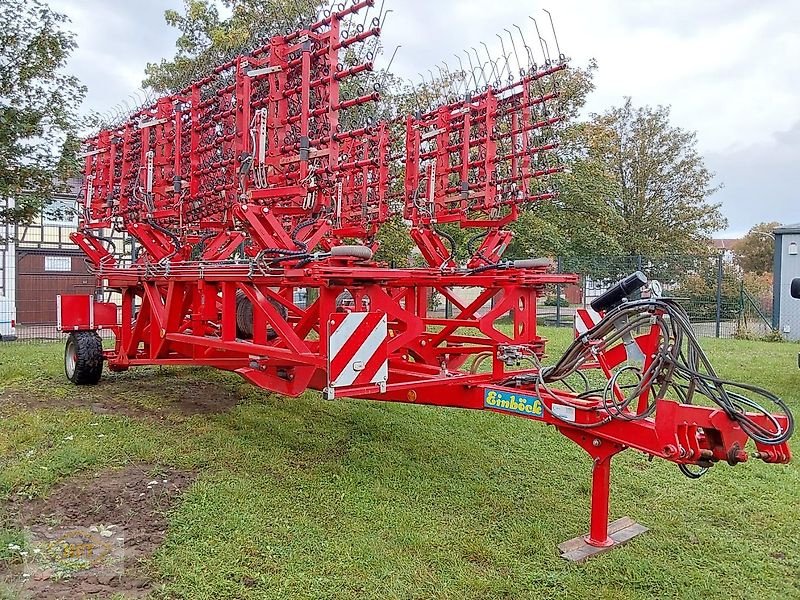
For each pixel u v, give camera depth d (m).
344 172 6.32
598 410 3.46
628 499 4.32
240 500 4.08
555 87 7.40
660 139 29.75
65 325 7.10
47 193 13.84
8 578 3.11
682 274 22.47
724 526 3.95
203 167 6.11
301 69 4.96
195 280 5.58
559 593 3.11
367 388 3.79
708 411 3.06
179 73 15.94
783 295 18.03
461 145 7.69
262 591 3.05
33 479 4.30
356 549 3.48
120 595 2.98
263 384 4.89
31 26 13.17
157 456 4.85
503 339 4.93
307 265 4.22
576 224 21.00
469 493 4.36
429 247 7.45
